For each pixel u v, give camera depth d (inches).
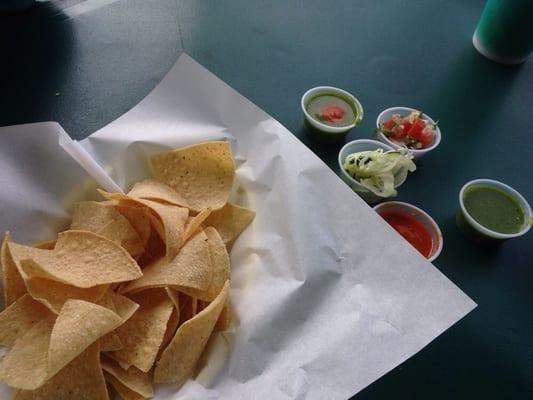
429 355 28.5
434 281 26.9
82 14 46.4
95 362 24.7
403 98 44.1
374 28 50.4
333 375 25.4
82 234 27.6
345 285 28.4
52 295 26.0
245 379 26.2
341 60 46.4
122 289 28.0
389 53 48.1
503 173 39.3
